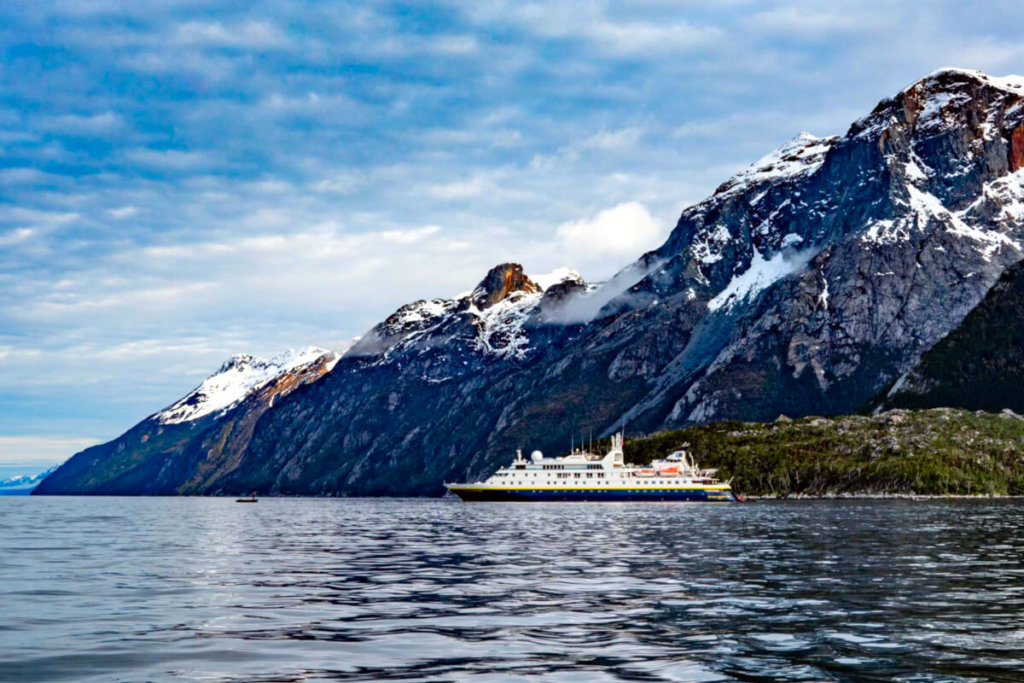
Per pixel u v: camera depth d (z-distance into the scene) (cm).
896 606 7556
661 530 17212
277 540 16225
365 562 11594
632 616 7119
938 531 16300
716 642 6156
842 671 5419
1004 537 14825
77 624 6912
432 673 5359
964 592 8344
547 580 9419
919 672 5397
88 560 12150
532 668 5469
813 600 7888
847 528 17338
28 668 5509
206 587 9050
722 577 9569
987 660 5669
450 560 11738
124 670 5459
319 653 5869
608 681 5188
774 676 5306
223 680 5231
